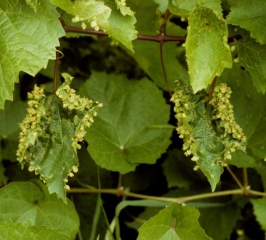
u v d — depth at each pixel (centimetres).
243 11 81
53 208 89
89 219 98
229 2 81
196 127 83
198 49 76
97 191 96
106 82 98
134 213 104
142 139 96
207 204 99
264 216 94
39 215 89
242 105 95
